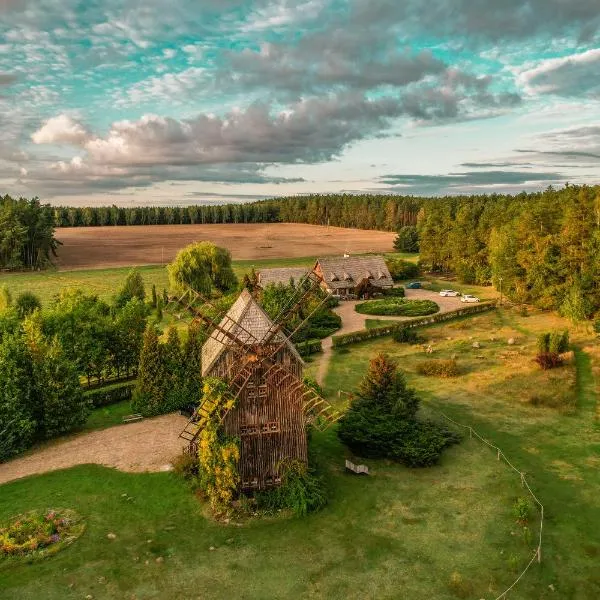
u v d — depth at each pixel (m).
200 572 25.70
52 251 162.88
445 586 24.70
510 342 65.12
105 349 53.03
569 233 78.56
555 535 28.31
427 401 47.78
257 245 194.00
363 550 27.36
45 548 27.22
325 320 75.38
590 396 48.03
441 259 129.62
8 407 37.62
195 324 47.22
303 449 33.06
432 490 33.06
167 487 33.38
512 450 38.19
